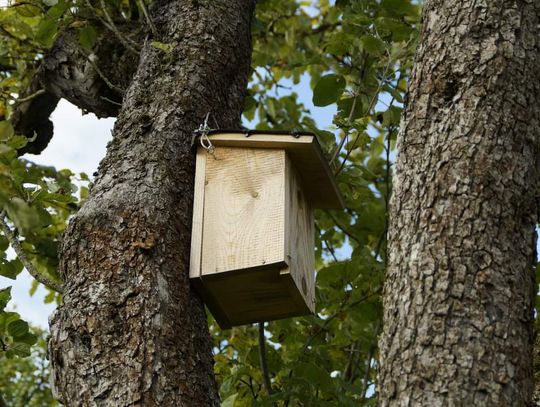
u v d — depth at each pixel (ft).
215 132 15.43
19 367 41.14
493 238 11.20
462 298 10.81
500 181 11.60
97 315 13.17
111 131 16.01
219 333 23.89
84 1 19.71
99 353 12.91
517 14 12.87
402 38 20.80
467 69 12.46
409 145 12.26
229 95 17.15
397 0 20.71
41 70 20.38
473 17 12.85
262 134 15.37
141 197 14.46
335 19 28.53
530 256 11.41
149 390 12.58
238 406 19.88
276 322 21.65
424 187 11.76
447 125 12.09
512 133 11.98
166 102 16.05
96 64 19.61
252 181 15.21
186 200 15.01
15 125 21.95
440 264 11.09
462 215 11.35
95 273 13.60
